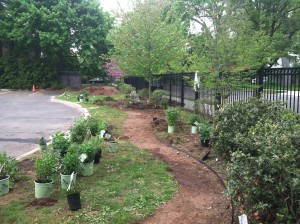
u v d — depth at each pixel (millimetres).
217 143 5730
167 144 8273
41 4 29141
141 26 15195
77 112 15820
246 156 3289
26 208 4488
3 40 33031
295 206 3156
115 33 16281
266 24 22516
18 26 29172
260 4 22828
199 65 9641
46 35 27594
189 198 4836
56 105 19312
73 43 31078
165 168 6207
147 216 4223
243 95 9680
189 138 8719
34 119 13609
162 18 16953
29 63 32812
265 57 10859
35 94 28094
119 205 4527
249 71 8906
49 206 4551
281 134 3375
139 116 13070
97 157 6477
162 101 15781
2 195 4965
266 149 3176
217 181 5645
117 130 9930
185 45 15359
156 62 15531
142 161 6711
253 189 3180
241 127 5457
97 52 31875
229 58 8984
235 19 9344
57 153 5695
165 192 5004
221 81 9188
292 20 23047
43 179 4914
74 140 7020
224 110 6051
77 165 5254
